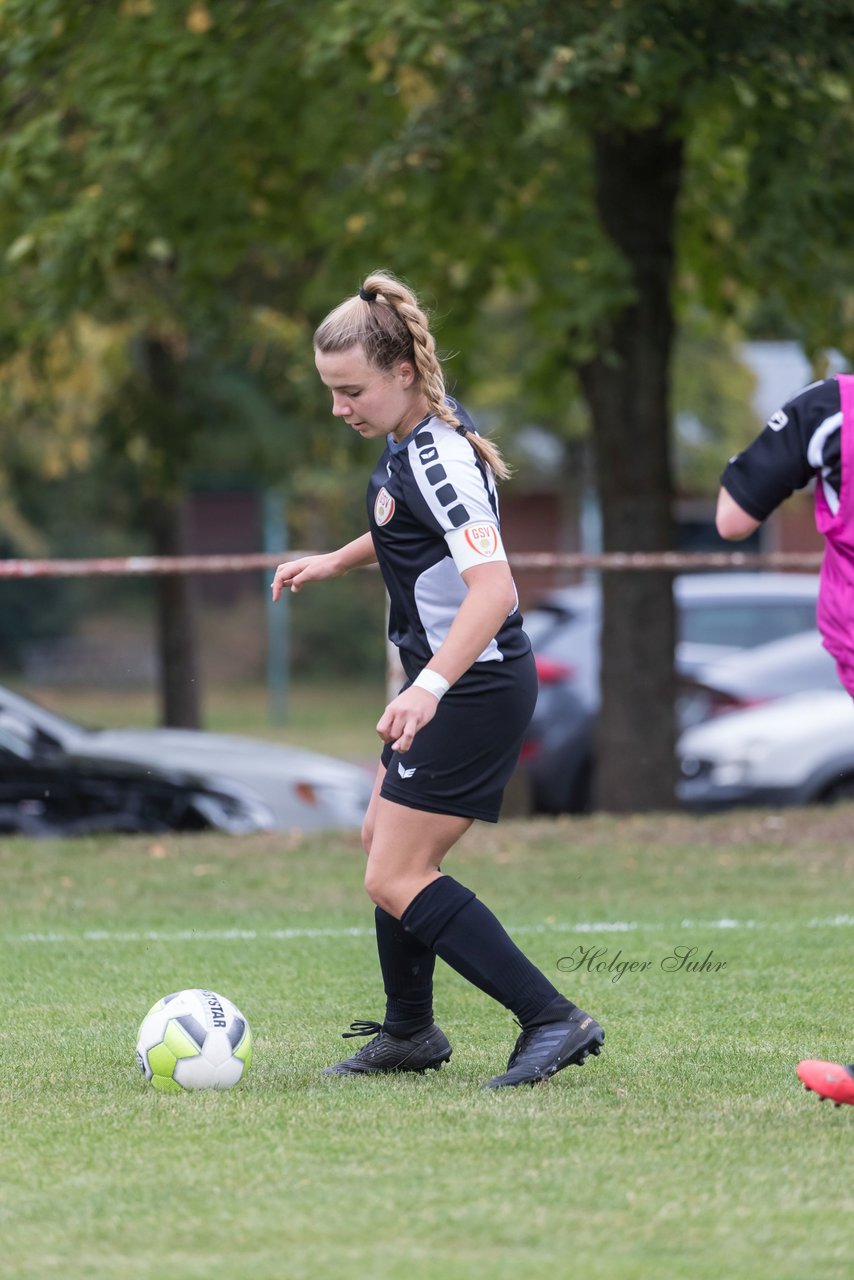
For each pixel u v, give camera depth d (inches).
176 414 2305.6
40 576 1257.4
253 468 2662.4
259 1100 557.3
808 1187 452.1
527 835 1316.4
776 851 1245.7
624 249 1528.1
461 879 1137.4
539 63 1280.8
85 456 2691.9
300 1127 518.6
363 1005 745.0
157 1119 531.8
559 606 1927.9
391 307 552.7
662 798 1561.3
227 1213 432.1
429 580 552.1
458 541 534.3
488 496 547.5
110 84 1461.6
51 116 1456.7
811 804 1662.2
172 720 2477.9
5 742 1387.8
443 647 526.0
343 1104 549.6
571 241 1440.7
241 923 990.4
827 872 1163.9
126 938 926.4
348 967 837.8
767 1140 500.7
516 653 566.9
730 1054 631.8
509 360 3833.7
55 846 1264.8
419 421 557.3
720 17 1242.6
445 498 537.0
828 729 1674.5
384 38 1331.2
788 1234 413.1
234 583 5693.9
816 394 554.6
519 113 1486.2
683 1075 594.6
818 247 1519.4
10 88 1481.3
